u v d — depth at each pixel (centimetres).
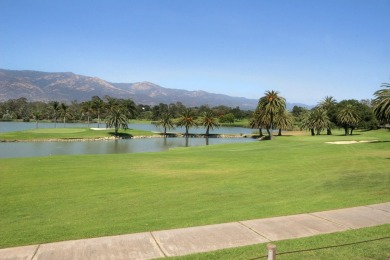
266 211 1161
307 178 1864
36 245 857
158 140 9712
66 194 1502
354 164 2498
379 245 836
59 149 6662
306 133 12388
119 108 12688
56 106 13938
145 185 1706
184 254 790
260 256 762
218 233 933
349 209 1170
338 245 834
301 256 771
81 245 855
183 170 2250
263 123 9038
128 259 768
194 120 11319
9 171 2164
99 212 1197
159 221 1060
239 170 2244
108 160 2806
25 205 1308
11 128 13612
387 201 1291
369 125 11838
